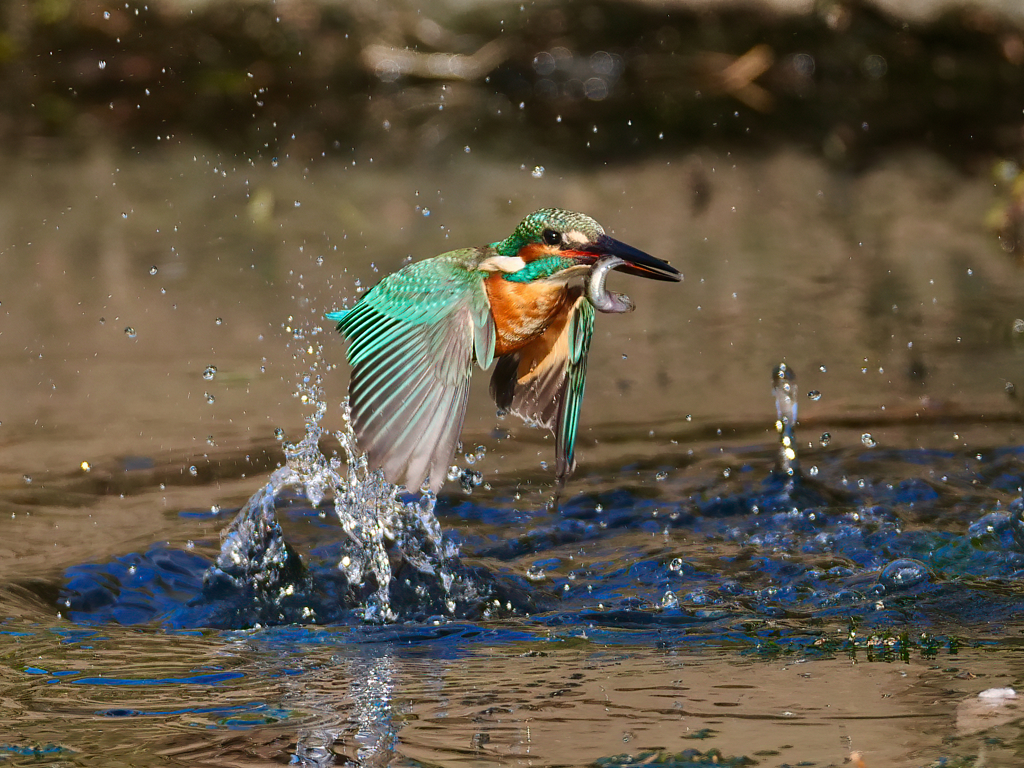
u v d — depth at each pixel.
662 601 6.97
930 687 5.36
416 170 19.31
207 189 18.30
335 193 18.14
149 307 13.74
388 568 7.46
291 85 22.22
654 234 16.34
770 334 12.96
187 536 8.11
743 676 5.62
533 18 23.89
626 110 21.83
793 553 7.76
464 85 22.70
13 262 15.28
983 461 9.40
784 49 23.33
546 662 5.95
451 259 6.35
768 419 10.58
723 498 8.76
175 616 6.93
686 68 23.08
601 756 4.68
